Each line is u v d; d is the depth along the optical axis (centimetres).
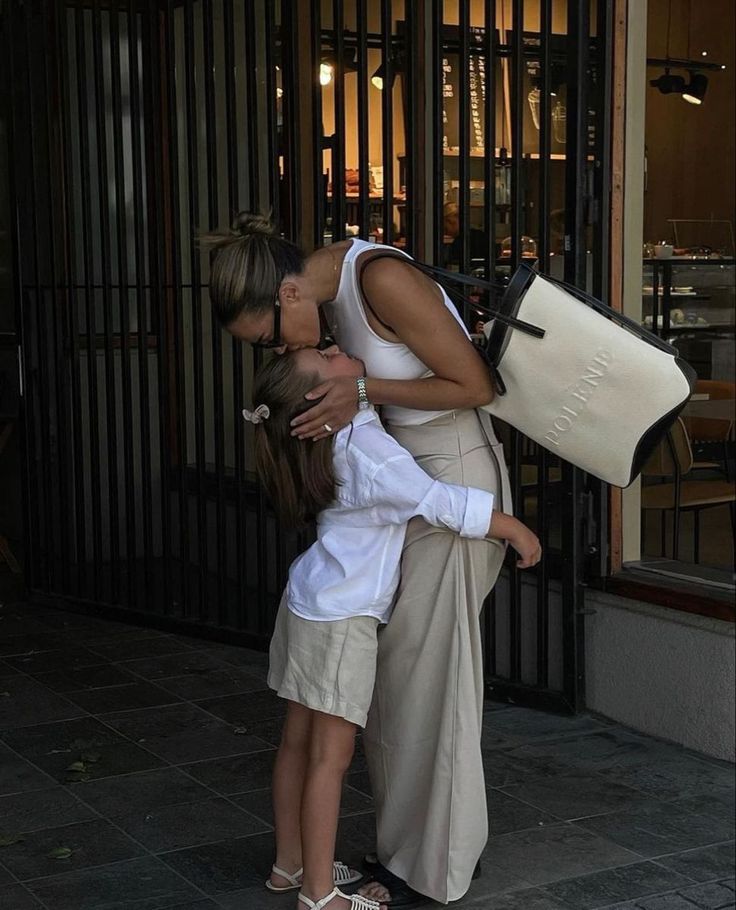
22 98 592
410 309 268
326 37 539
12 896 306
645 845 339
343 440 275
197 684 480
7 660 511
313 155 477
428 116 526
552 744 412
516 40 421
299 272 271
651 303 563
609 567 432
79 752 407
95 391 560
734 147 721
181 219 631
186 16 509
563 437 274
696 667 402
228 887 312
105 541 663
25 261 591
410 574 287
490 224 430
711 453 532
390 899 299
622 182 422
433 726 291
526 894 311
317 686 279
